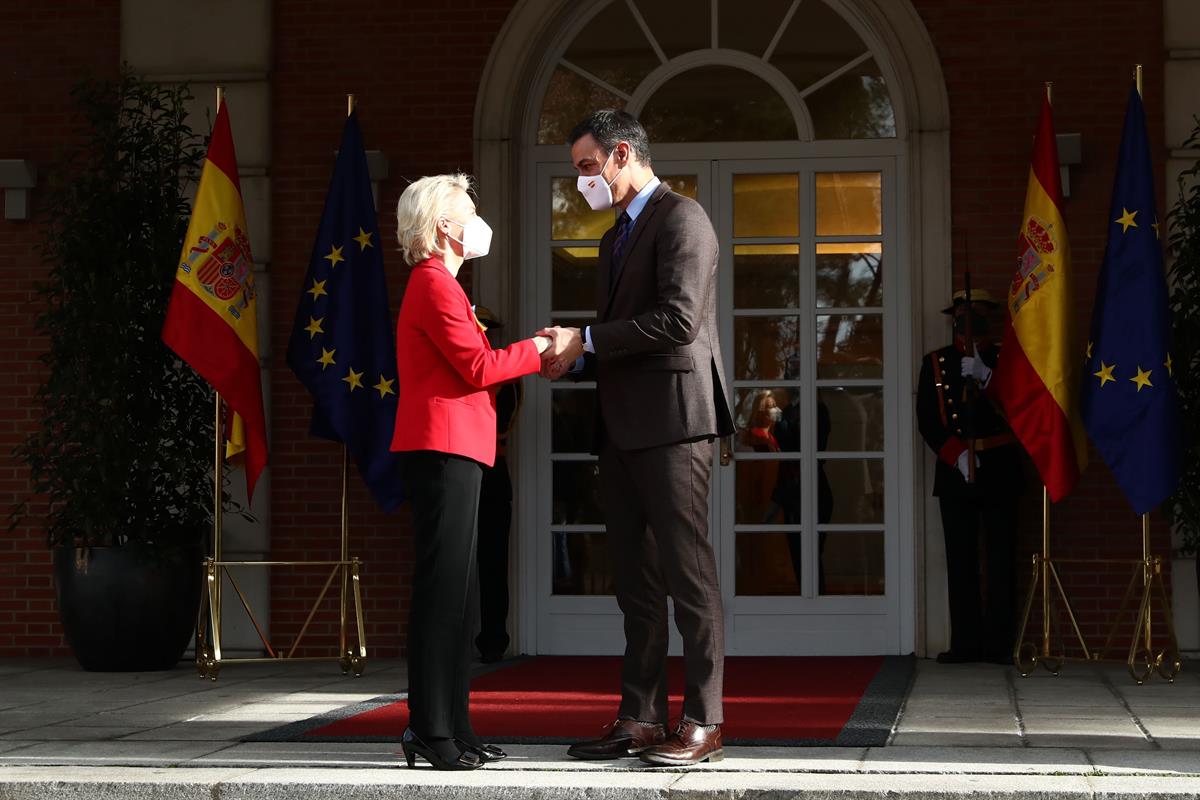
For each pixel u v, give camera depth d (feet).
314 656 25.66
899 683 20.90
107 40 26.68
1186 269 21.95
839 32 25.91
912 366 25.09
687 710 13.85
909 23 25.26
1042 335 22.13
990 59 25.23
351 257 23.43
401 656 25.63
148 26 26.32
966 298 23.02
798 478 25.58
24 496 26.30
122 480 22.99
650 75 26.17
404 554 25.73
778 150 25.88
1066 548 24.52
